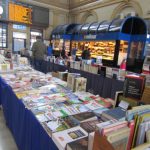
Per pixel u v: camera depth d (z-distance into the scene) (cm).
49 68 507
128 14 784
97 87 333
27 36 1009
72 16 1171
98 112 159
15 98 199
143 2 725
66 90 229
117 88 285
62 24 1130
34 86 236
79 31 888
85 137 113
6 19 897
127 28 670
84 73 368
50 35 1108
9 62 378
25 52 705
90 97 208
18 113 186
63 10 1148
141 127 97
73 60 481
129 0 782
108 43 744
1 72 321
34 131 142
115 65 677
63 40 979
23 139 171
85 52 738
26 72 332
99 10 956
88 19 1059
